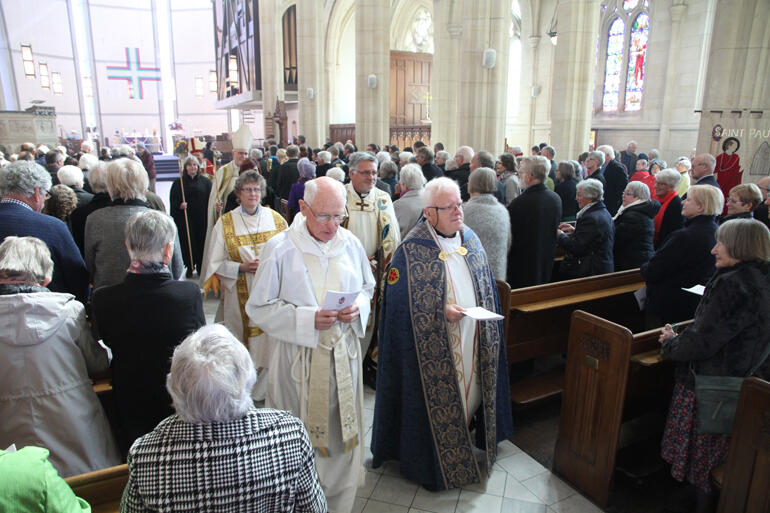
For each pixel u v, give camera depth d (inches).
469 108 348.5
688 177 278.4
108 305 79.1
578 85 368.2
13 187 105.7
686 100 612.1
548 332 147.7
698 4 586.6
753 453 82.4
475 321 112.5
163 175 874.1
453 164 246.5
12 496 42.3
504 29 338.3
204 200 245.4
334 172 190.7
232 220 136.3
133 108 1314.0
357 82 499.2
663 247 132.0
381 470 118.5
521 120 818.2
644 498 110.1
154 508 44.5
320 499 52.3
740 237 87.8
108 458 87.0
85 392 83.7
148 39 1304.1
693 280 128.0
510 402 122.1
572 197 225.3
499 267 139.9
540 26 772.6
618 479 116.0
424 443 109.0
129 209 117.3
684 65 609.9
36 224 103.9
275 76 791.7
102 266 115.4
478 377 115.0
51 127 732.7
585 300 140.7
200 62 1331.2
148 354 80.7
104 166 146.1
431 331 104.9
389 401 112.3
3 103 1026.7
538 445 129.6
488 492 111.1
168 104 1346.0
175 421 47.8
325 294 84.8
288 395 93.7
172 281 82.7
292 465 48.9
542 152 294.4
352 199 150.1
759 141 247.1
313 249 91.7
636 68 665.6
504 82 347.9
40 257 80.0
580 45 361.7
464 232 112.7
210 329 51.3
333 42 906.1
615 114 695.7
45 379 78.0
